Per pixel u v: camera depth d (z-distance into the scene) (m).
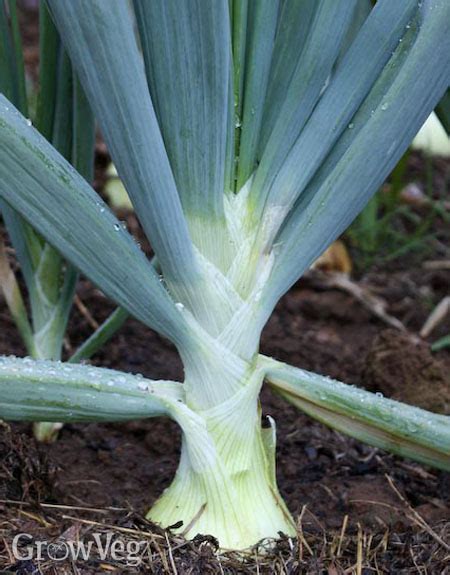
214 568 0.74
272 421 0.79
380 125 0.73
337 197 0.75
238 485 0.76
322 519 0.87
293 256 0.76
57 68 0.90
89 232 0.73
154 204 0.73
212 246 0.76
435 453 0.77
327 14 0.75
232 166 0.77
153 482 0.95
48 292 0.96
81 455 0.98
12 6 0.90
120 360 1.17
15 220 0.93
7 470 0.84
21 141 0.71
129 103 0.70
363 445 0.99
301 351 1.23
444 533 0.80
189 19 0.71
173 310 0.75
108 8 0.68
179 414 0.76
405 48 0.77
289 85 0.79
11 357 0.75
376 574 0.76
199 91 0.73
